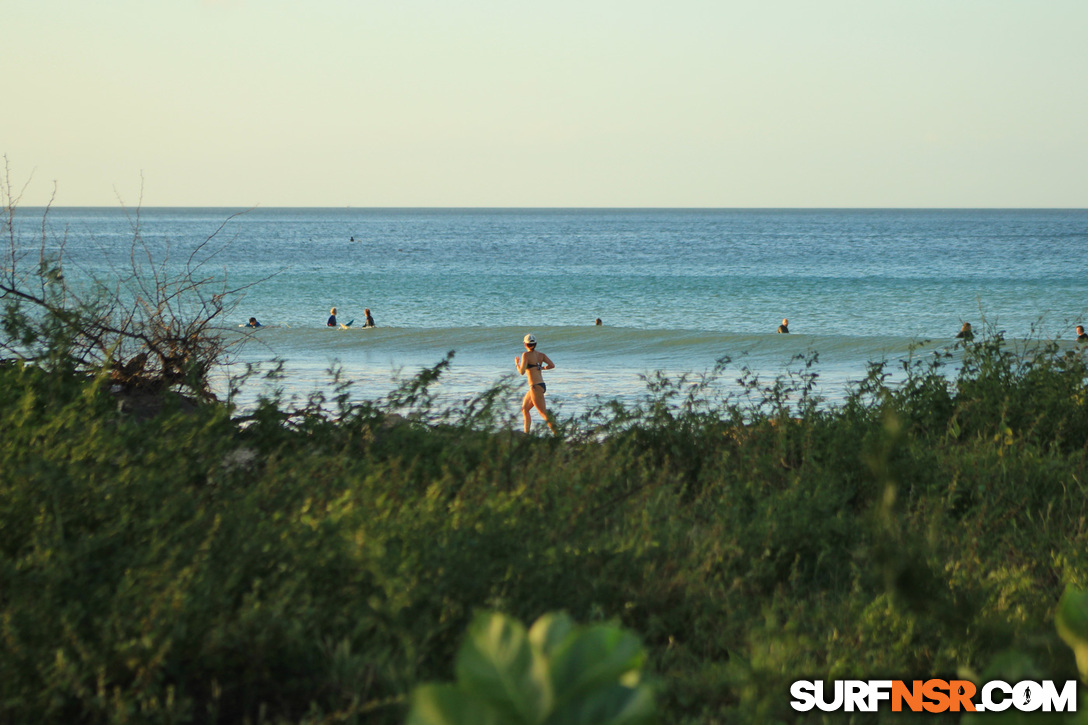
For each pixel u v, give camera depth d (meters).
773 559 13.25
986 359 23.53
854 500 16.28
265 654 8.62
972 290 136.75
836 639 10.23
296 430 18.23
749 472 17.38
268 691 8.69
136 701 8.02
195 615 8.54
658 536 13.04
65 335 18.92
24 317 19.56
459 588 9.83
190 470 12.94
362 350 75.56
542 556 11.10
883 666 9.19
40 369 18.12
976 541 13.41
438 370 19.20
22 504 10.73
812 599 11.87
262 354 69.75
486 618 1.59
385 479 13.59
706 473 17.92
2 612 8.66
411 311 116.56
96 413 15.88
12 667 7.70
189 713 8.21
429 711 1.48
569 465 15.91
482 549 10.80
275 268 190.50
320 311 113.81
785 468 17.84
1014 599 10.63
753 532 13.72
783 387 23.36
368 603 9.59
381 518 10.82
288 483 13.17
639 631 10.71
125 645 7.96
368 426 17.50
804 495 15.13
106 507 10.91
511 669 1.48
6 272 20.98
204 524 10.64
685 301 126.81
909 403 21.78
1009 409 20.97
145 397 20.86
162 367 21.80
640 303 124.88
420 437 16.84
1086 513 15.51
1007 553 13.80
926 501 14.91
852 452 16.95
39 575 9.03
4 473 11.30
